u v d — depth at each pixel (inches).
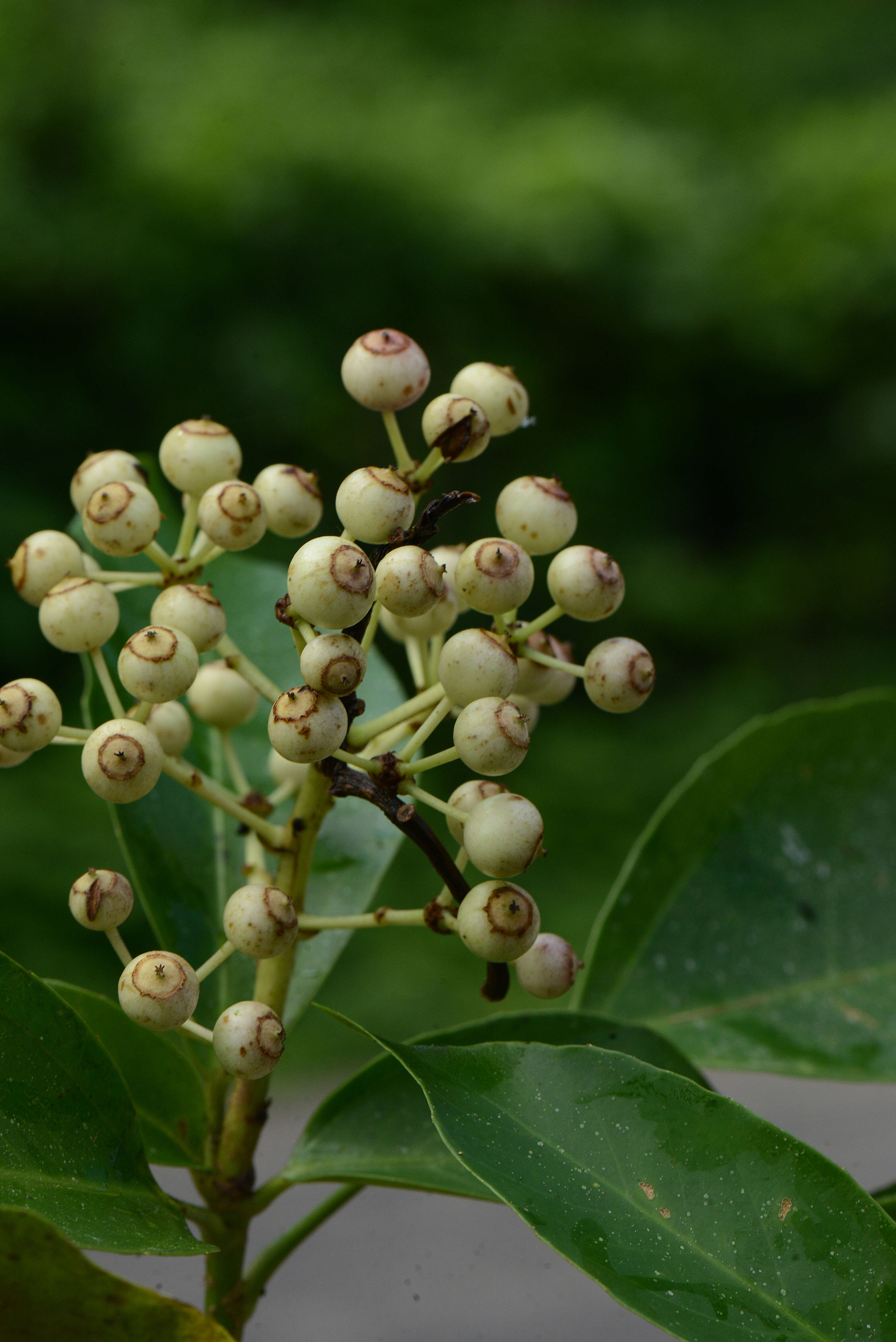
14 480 91.0
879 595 116.3
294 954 13.8
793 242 119.6
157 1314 12.7
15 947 64.6
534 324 116.1
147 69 111.0
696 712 100.4
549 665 13.8
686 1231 13.1
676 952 16.0
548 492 13.8
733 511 124.0
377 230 107.5
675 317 117.3
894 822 16.2
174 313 101.0
